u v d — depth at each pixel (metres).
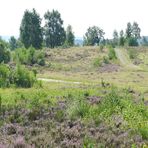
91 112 15.23
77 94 24.42
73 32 171.25
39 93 24.42
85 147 10.22
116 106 16.59
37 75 59.91
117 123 13.75
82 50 135.25
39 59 86.44
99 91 27.77
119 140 11.30
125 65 101.81
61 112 15.28
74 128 12.50
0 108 16.09
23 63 84.50
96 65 95.94
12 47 176.75
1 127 12.66
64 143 10.71
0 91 29.78
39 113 15.09
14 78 37.34
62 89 31.89
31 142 10.64
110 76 68.25
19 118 14.11
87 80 55.81
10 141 10.70
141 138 11.88
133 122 13.84
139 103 19.56
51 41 159.25
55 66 87.69
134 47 158.25
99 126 13.25
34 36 137.00
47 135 11.37
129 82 55.47
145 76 70.19
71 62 107.31
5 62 81.62
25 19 137.88
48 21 159.62
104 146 10.60
